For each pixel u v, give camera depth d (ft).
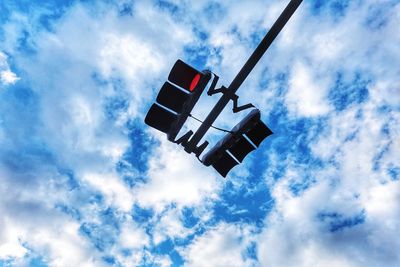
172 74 11.30
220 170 14.30
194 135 13.12
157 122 12.62
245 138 13.33
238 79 11.32
